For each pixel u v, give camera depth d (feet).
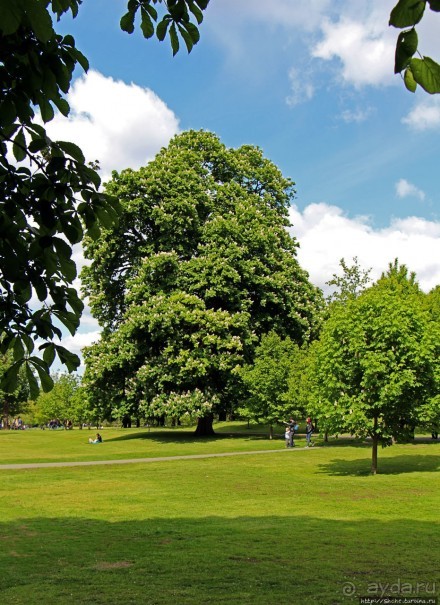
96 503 47.70
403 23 7.12
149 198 109.70
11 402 261.03
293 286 119.14
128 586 25.04
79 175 12.32
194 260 109.40
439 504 45.93
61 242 12.24
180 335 105.40
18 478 63.82
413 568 27.48
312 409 68.74
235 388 113.80
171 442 112.27
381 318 63.62
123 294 123.85
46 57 10.82
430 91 7.59
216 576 26.45
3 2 7.70
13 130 11.96
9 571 27.78
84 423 243.40
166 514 42.70
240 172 128.06
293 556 29.94
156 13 12.46
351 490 53.62
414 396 65.10
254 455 87.61
